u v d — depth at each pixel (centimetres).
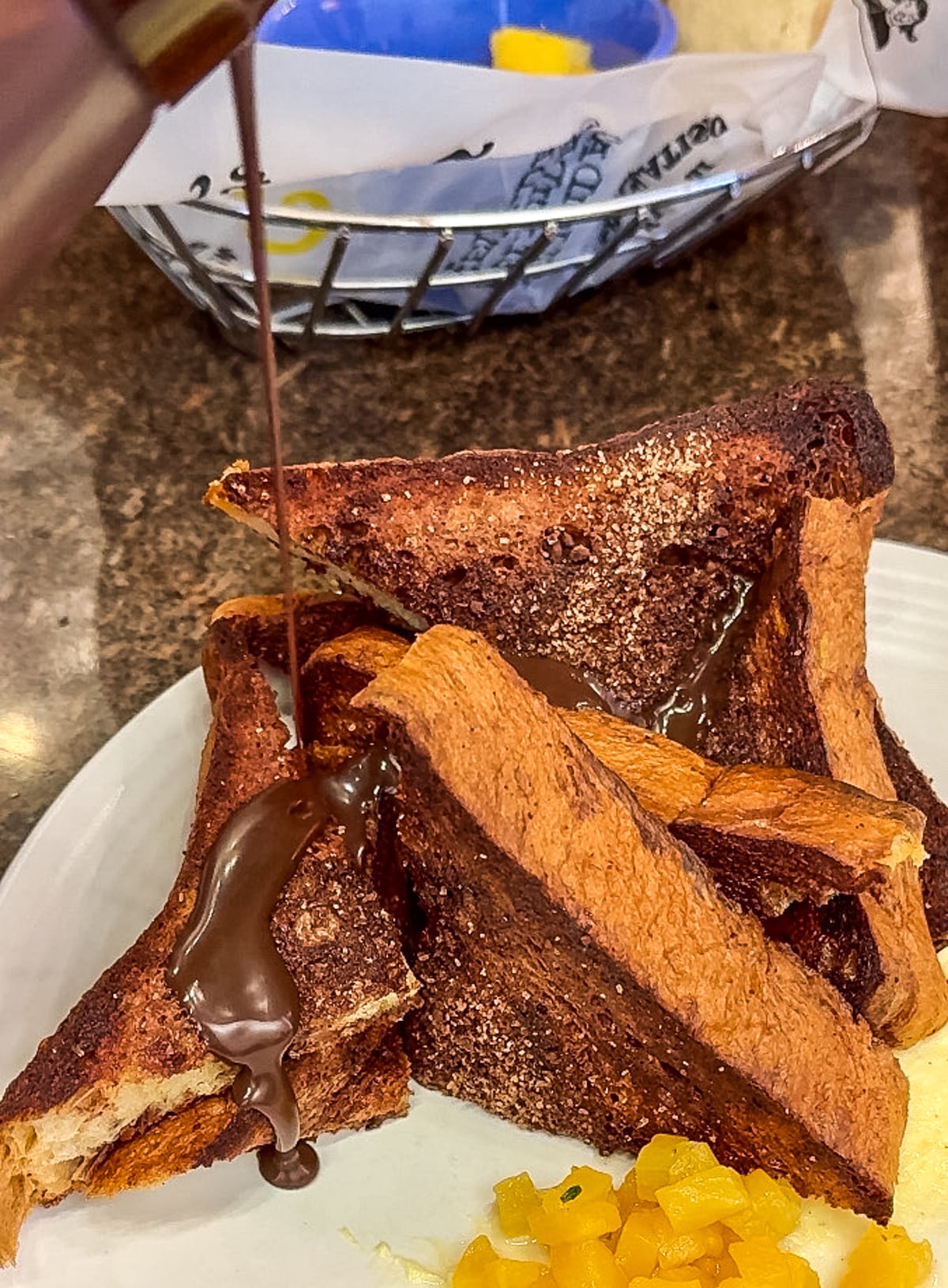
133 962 18
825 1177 19
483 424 28
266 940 18
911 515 27
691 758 20
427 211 26
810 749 19
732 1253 18
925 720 23
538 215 25
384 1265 19
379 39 28
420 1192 19
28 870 21
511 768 17
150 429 27
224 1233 19
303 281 27
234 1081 18
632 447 20
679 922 17
